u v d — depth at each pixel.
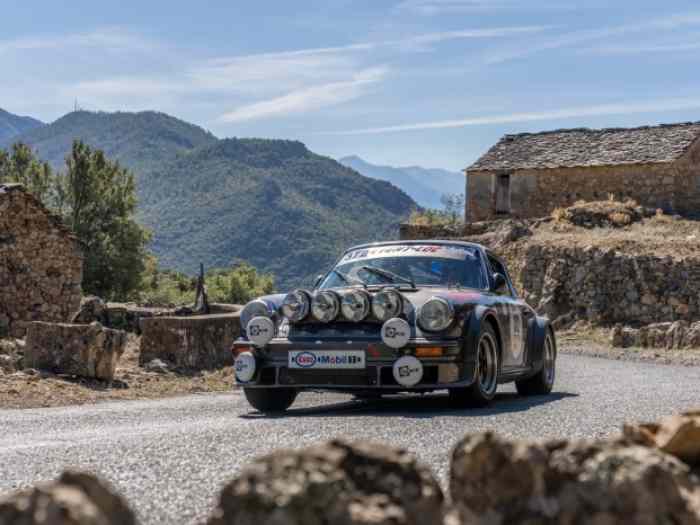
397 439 5.92
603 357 20.67
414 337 8.14
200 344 14.10
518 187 43.62
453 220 58.56
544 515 2.23
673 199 39.62
